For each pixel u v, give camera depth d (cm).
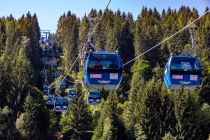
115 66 2856
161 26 17725
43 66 18800
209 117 9675
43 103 10506
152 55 16125
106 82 2853
